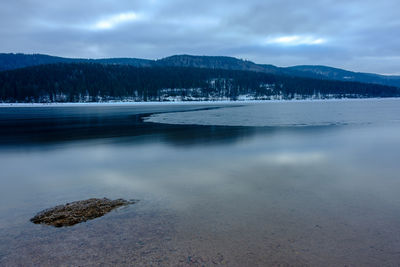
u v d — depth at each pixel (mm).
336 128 21203
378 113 38406
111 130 21141
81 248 4434
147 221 5406
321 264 4012
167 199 6676
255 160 10812
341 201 6512
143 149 13312
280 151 12516
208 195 6945
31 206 6363
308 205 6266
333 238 4754
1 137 17766
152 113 42219
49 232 4965
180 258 4137
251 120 28828
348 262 4070
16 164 10539
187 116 35250
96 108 62375
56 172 9367
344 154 11828
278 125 23766
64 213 5770
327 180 8195
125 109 56344
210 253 4277
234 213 5812
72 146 14344
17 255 4258
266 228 5121
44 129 22109
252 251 4336
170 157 11500
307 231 5008
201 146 13938
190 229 5070
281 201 6512
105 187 7703
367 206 6211
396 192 7129
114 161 10883
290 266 3961
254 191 7246
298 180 8203
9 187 7828
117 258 4152
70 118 33438
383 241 4664
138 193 7152
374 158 11055
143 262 4043
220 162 10516
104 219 5484
